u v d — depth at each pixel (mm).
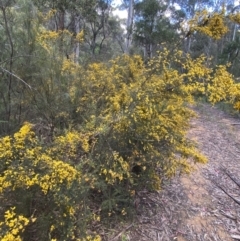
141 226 2348
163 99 2336
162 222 2463
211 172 3789
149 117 2053
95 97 2865
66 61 2984
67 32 3340
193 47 18531
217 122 7332
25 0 2646
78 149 2035
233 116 8633
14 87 2645
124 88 2496
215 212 2773
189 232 2398
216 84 2234
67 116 2738
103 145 2082
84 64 3375
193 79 2389
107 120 2082
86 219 1805
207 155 4465
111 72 3121
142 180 2463
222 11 2445
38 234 1675
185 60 2566
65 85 2844
